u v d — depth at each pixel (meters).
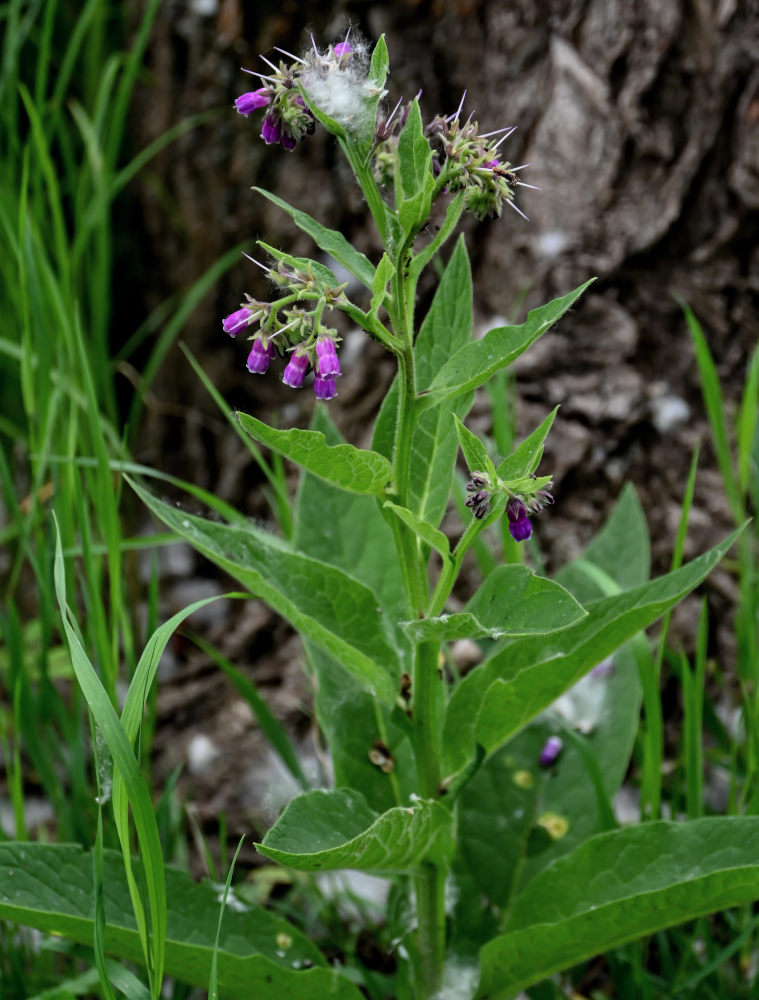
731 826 0.83
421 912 0.86
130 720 0.76
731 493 1.01
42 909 0.81
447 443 0.84
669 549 1.10
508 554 0.96
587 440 1.10
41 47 1.12
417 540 0.82
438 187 0.78
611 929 0.81
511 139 1.11
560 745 0.96
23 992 0.91
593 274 1.09
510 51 1.10
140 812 0.75
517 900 0.86
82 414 1.07
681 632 1.09
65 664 1.10
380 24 1.12
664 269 1.09
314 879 0.98
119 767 0.74
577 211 1.09
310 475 0.96
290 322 0.77
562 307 0.76
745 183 1.07
